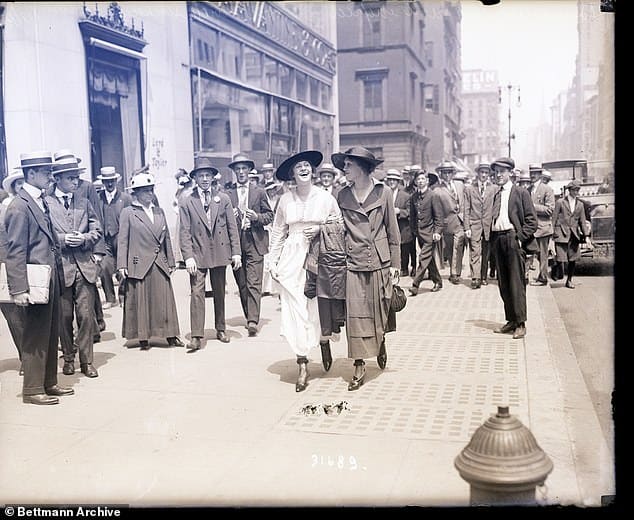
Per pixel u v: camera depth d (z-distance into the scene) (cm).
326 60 756
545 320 549
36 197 464
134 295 578
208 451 373
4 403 459
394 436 385
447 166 624
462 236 658
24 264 448
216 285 588
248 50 771
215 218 571
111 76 680
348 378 490
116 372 519
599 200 493
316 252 462
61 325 515
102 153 676
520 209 546
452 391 445
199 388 475
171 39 725
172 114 734
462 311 609
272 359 541
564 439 370
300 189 466
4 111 604
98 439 393
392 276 467
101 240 584
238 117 781
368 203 457
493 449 292
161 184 730
